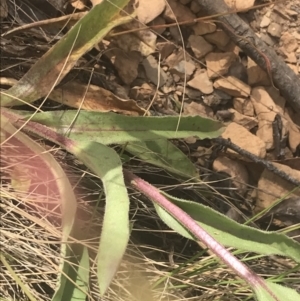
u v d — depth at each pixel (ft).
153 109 1.16
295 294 0.88
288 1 1.25
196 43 1.19
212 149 1.18
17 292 1.01
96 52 1.13
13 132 0.98
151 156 1.10
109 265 0.84
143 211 1.15
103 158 0.95
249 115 1.21
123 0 0.98
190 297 1.08
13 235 1.01
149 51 1.14
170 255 1.10
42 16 1.12
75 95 1.07
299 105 1.18
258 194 1.20
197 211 0.96
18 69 1.11
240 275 0.88
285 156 1.21
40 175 1.06
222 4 1.13
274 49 1.24
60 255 0.98
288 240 0.92
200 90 1.19
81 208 1.09
